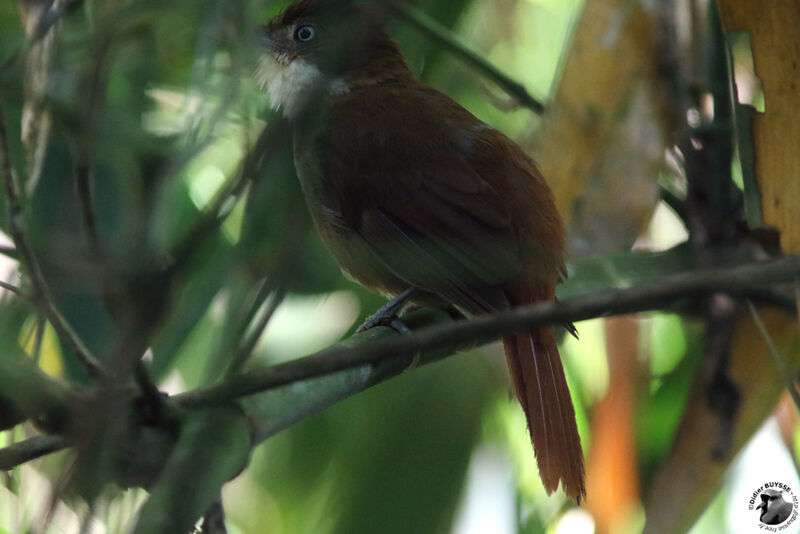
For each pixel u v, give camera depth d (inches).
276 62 386.0
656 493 337.1
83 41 224.5
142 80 266.5
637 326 351.9
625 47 375.6
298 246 231.8
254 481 404.8
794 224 305.4
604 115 373.7
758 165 308.7
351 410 378.3
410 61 411.8
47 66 224.1
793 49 303.4
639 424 381.7
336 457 386.0
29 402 172.1
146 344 162.9
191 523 172.4
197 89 220.7
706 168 361.4
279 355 415.2
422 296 364.8
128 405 184.2
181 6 236.8
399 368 277.3
